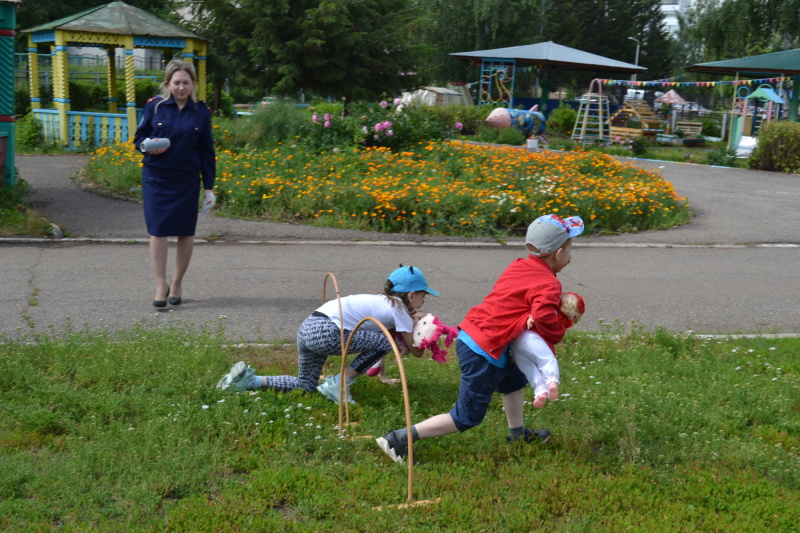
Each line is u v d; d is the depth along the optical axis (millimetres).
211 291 7473
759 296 7922
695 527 3568
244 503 3566
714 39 39375
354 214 10695
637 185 12500
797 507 3730
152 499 3562
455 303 7332
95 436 4164
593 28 61125
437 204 10648
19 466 3777
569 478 3951
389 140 15031
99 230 9789
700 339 6289
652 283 8336
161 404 4520
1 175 10742
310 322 4750
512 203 10867
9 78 10641
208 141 6801
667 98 38188
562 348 5965
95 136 18312
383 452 4184
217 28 26562
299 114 15758
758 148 19984
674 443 4438
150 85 24766
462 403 4008
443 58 51531
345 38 25438
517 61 34312
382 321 4676
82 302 6926
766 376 5496
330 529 3420
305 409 4652
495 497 3744
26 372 4895
